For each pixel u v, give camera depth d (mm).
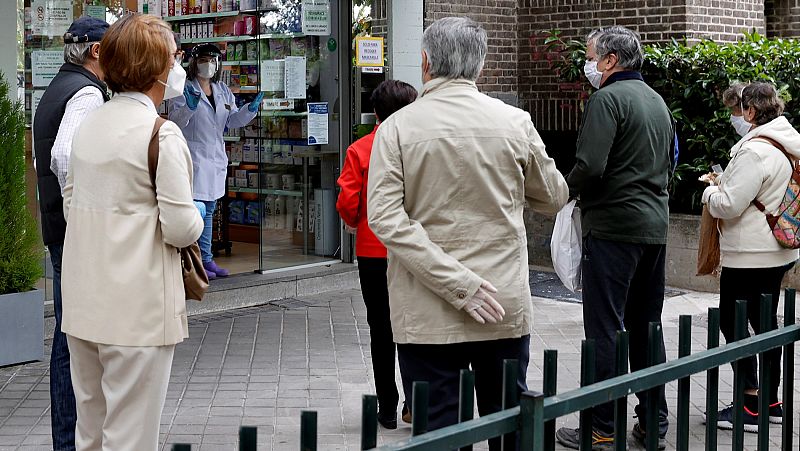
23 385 6617
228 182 10086
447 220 3793
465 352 3900
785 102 9867
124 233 3836
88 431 4074
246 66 9891
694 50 10586
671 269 10391
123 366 3846
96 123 3945
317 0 10039
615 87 5301
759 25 12258
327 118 10125
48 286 7734
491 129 3820
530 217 11523
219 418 6016
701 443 5684
